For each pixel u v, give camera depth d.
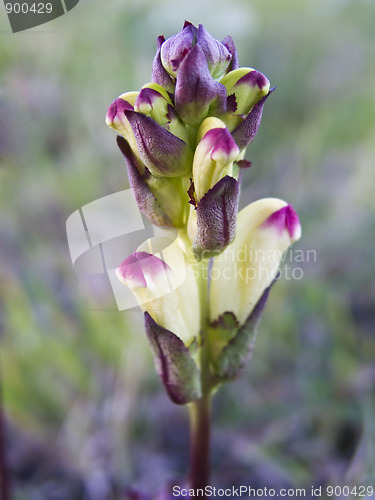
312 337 0.28
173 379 0.15
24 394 0.26
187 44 0.13
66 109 0.35
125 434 0.26
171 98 0.13
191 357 0.14
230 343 0.15
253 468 0.25
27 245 0.32
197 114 0.13
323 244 0.31
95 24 0.37
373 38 0.44
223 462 0.25
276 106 0.41
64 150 0.35
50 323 0.28
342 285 0.30
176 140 0.13
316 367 0.27
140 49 0.38
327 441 0.25
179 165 0.13
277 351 0.28
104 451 0.26
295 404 0.26
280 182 0.35
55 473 0.26
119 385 0.26
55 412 0.27
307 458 0.25
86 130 0.35
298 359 0.27
